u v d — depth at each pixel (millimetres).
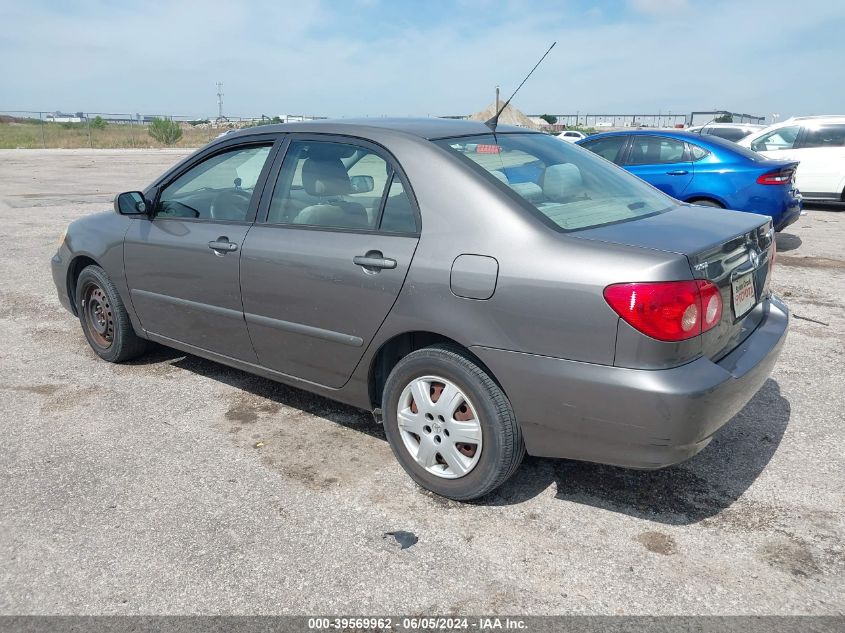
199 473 3469
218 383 4641
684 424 2576
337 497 3244
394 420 3297
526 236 2816
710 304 2682
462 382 2986
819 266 7949
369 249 3215
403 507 3154
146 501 3217
